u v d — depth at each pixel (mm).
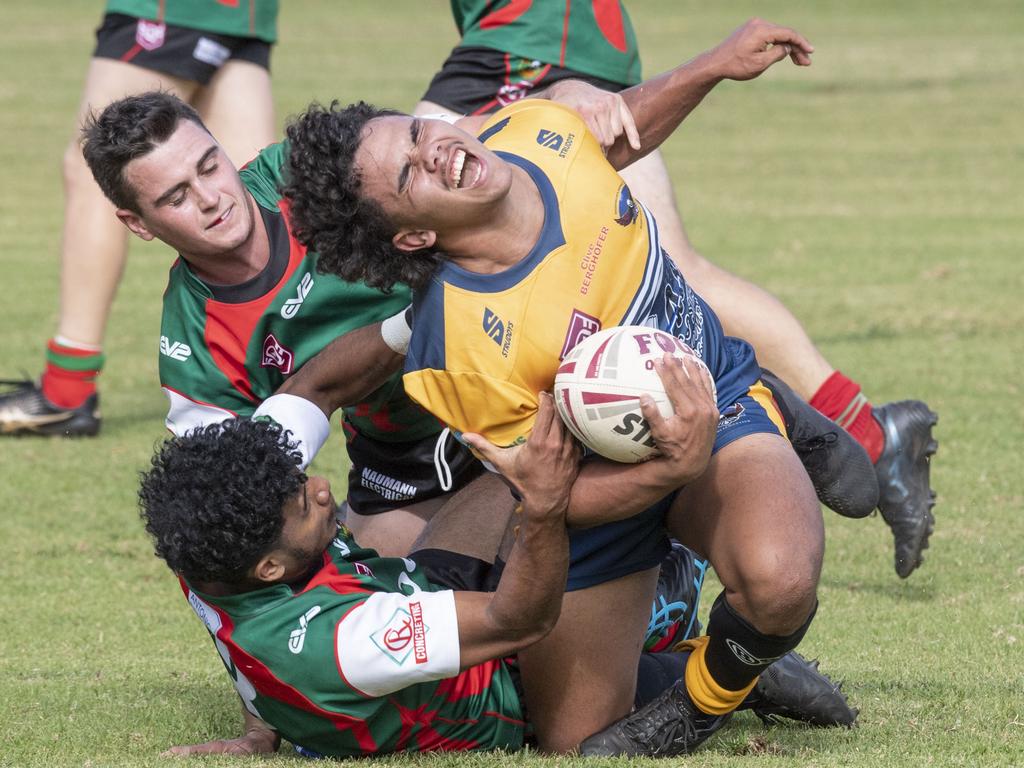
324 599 13984
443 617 13766
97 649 19406
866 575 21922
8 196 58750
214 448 13609
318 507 13984
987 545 22750
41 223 54031
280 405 15734
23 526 25328
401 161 13727
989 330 36844
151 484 13781
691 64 16500
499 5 24781
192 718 16219
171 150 16750
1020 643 18422
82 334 31094
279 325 17312
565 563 13742
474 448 14258
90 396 31234
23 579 22594
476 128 18609
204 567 13602
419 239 14094
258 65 31125
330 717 14086
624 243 14703
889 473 21000
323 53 96062
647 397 13445
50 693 17141
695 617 17844
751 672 14508
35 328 39812
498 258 14211
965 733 14750
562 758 14625
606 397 13484
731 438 15000
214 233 16781
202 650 19422
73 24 113812
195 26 30031
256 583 13961
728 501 14492
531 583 13586
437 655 13727
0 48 100062
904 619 19766
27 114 76875
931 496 21141
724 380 15719
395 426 18750
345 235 14250
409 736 14516
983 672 17219
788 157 65750
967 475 26047
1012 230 49812
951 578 21500
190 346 17594
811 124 74375
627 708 15531
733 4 126000
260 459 13586
